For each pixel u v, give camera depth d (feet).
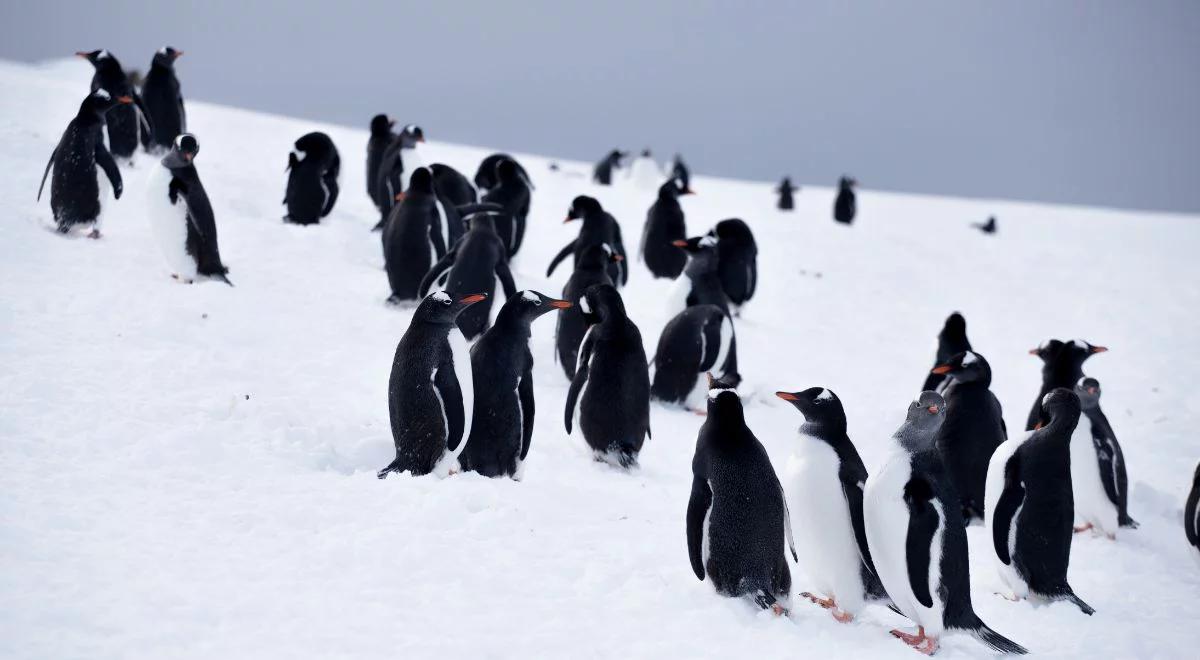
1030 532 31.27
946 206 188.55
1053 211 187.52
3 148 65.67
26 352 37.40
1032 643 28.04
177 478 29.68
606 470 39.27
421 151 146.30
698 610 26.27
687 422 48.08
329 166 68.18
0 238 49.39
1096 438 39.22
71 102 98.48
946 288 99.35
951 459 38.32
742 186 196.75
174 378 37.55
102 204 52.85
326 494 29.73
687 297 56.75
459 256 49.34
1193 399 66.54
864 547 27.12
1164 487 48.96
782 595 27.73
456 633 23.27
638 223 109.19
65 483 28.17
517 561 27.30
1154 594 34.17
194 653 21.04
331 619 23.07
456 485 31.04
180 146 47.88
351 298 53.21
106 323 42.01
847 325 78.54
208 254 49.49
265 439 33.68
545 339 55.06
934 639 26.48
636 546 29.99
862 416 52.80
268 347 43.80
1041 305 96.22
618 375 39.06
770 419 50.31
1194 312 97.14
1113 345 81.87
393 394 33.27
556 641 23.59
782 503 27.40
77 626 21.44
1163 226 167.73
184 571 24.30
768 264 98.32
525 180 73.05
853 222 146.61
